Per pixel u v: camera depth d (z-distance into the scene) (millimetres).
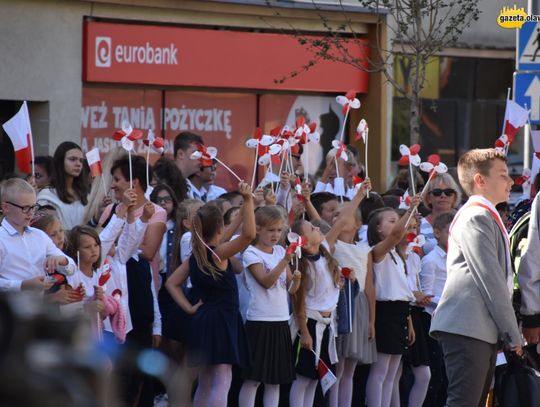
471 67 43656
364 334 18719
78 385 3117
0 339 3080
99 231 17969
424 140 42562
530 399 14891
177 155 24422
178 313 18422
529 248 15508
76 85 33719
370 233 20047
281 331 17359
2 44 32125
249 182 37781
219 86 36594
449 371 14547
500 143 21828
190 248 18281
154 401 18484
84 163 20359
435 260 20750
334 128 39750
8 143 33125
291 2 37406
